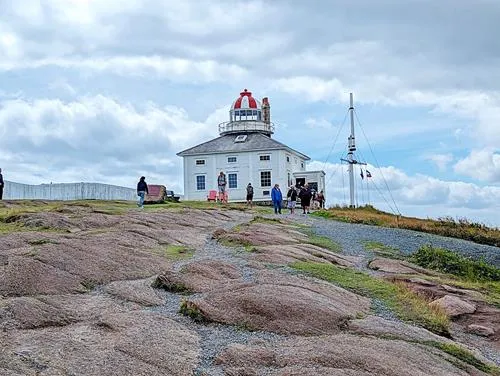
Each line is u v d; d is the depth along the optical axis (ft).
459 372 30.60
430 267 67.67
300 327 34.35
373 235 87.35
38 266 40.93
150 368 27.27
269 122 206.49
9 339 29.09
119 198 167.22
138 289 40.75
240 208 121.90
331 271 51.93
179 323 34.37
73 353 27.84
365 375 27.40
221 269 47.09
